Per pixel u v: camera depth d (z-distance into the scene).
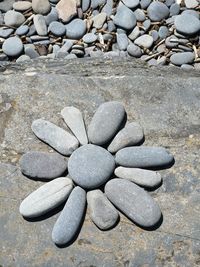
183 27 0.97
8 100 0.72
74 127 0.69
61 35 1.00
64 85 0.73
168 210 0.65
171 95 0.72
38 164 0.66
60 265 0.63
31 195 0.65
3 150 0.69
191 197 0.65
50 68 0.78
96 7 1.01
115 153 0.67
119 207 0.64
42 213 0.64
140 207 0.63
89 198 0.65
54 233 0.63
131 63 0.81
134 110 0.71
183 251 0.63
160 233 0.63
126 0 1.00
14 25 1.00
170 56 0.97
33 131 0.69
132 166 0.66
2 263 0.63
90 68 0.78
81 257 0.63
